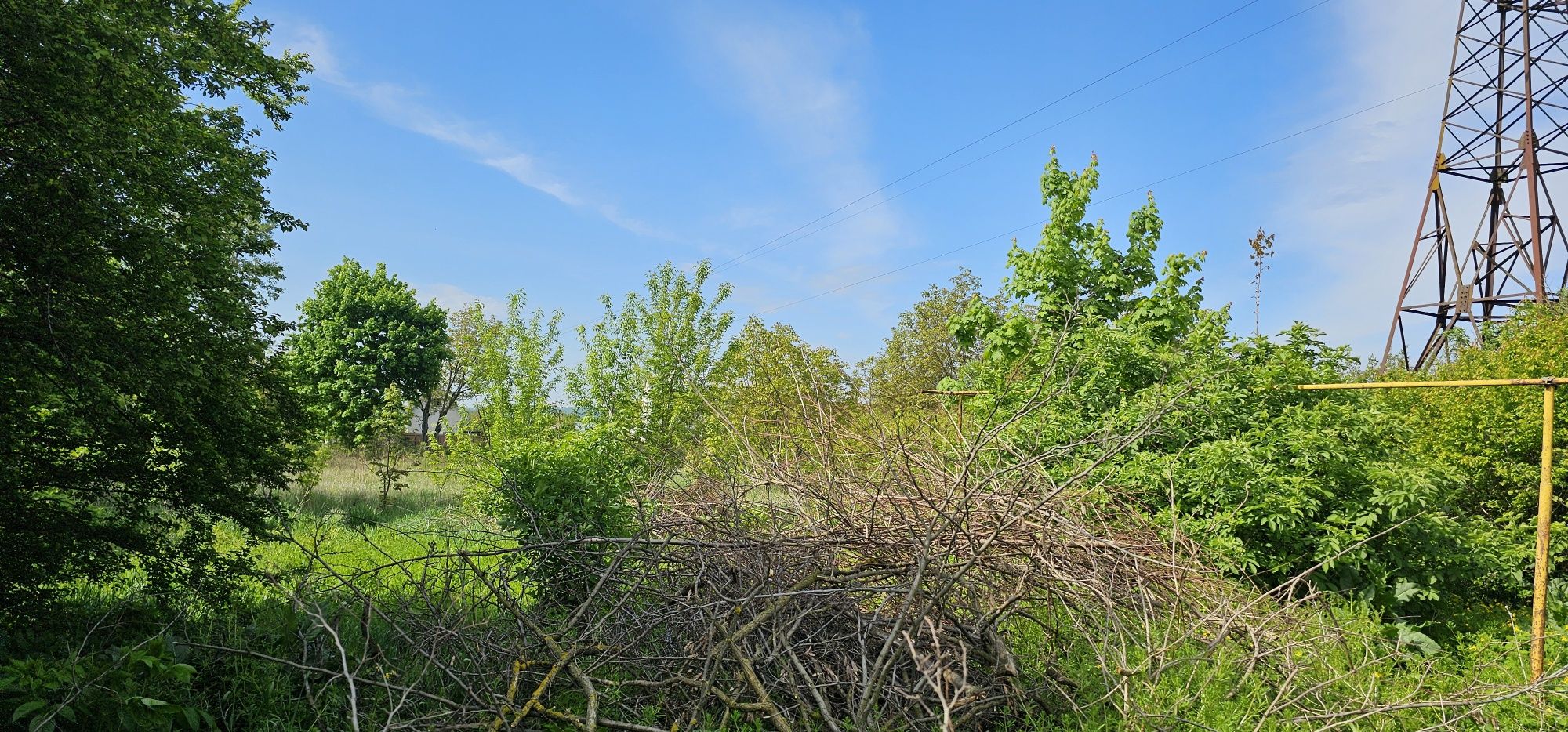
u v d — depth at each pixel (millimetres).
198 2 7840
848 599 4973
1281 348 9359
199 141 6570
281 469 6762
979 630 4879
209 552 6137
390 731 4102
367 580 6246
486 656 4699
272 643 5227
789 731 4055
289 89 9039
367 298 34062
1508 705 5125
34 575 5359
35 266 5211
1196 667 4914
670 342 15625
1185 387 7926
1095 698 4633
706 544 5227
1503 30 22500
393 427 15797
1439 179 23609
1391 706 4648
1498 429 11086
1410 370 22547
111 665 4270
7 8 4855
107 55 5254
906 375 25875
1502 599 8719
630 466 7352
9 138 5090
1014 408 9266
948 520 5078
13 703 3846
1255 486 7480
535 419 15391
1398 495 7293
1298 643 5180
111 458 5930
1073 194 12969
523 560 5930
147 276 5637
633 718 4395
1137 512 7207
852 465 6578
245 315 6551
